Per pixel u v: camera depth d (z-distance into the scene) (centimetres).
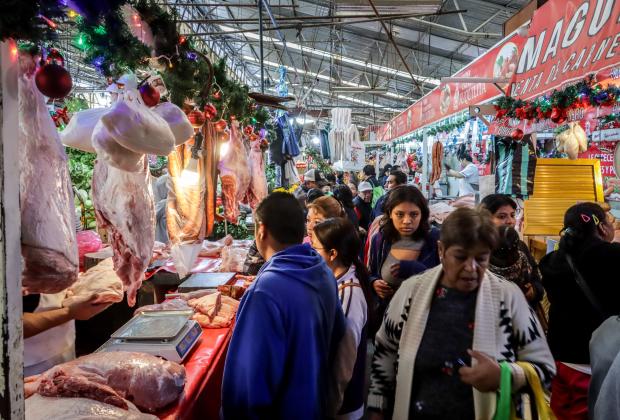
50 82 100
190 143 235
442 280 158
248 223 563
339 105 2436
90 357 151
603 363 162
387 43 1223
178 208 240
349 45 1341
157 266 298
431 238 262
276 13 1105
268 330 138
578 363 234
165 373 147
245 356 138
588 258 220
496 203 273
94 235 296
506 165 421
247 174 322
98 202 154
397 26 1074
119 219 153
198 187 241
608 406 146
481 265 144
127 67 147
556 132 546
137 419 124
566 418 230
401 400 154
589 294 220
